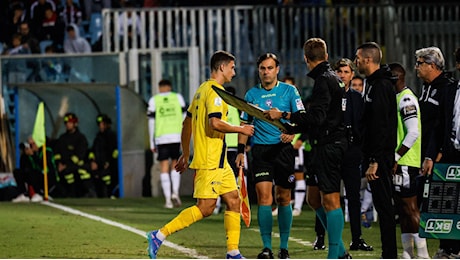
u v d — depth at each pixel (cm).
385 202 2308
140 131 5250
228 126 2375
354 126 2341
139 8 5462
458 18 5359
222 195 2447
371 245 2975
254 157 2648
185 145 2573
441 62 2519
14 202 4719
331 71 2325
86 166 5069
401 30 5381
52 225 3500
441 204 2334
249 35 5394
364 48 2319
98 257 2619
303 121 2264
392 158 2316
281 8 5372
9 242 2981
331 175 2300
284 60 5378
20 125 5291
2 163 5250
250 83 5378
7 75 5425
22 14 5972
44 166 4800
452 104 2422
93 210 4206
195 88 5281
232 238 2442
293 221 3800
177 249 2819
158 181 5150
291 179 2623
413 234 2508
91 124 5384
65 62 5422
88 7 5941
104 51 5512
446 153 2442
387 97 2294
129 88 5106
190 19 5434
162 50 5322
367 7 5381
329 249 2323
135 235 3194
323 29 5378
